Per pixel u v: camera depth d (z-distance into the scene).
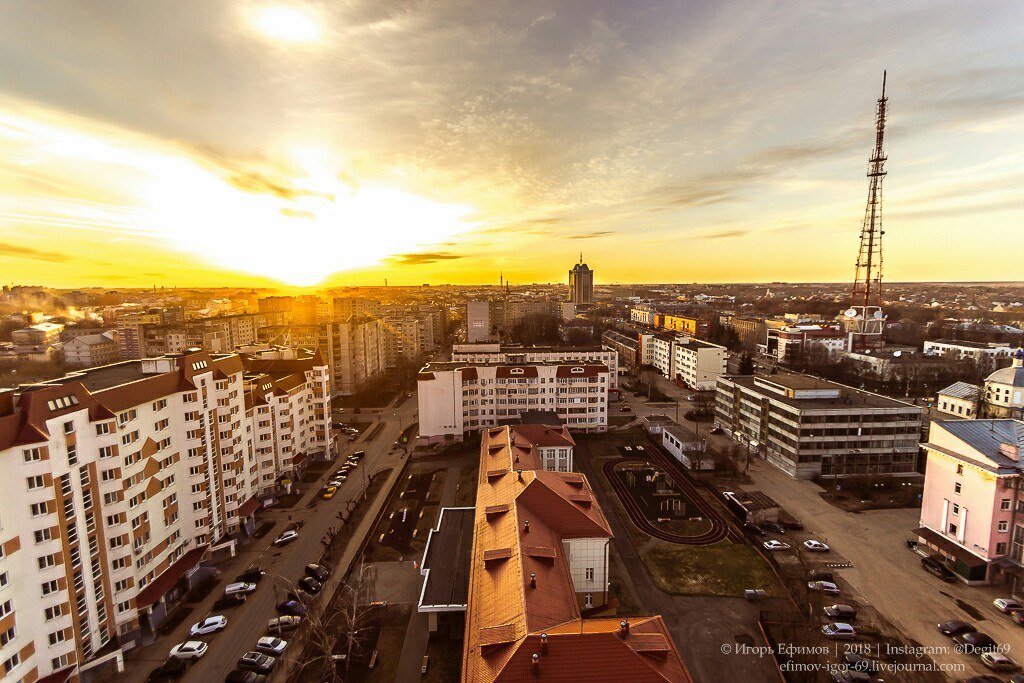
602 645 42.56
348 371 196.12
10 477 50.62
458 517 83.19
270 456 103.75
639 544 86.44
